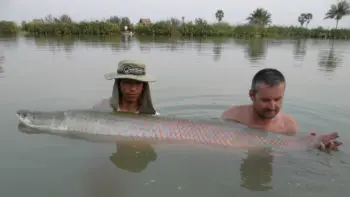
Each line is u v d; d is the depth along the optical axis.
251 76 8.26
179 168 2.91
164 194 2.48
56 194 2.44
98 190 2.51
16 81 7.08
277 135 3.42
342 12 56.84
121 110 4.12
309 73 8.86
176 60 10.94
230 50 15.41
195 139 3.41
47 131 3.68
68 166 2.89
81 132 3.58
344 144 3.55
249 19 54.06
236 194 2.49
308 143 3.30
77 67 9.04
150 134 3.47
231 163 3.03
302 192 2.53
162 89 6.68
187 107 5.40
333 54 14.42
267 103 3.35
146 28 33.47
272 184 2.66
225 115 4.05
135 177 2.73
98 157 3.09
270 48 17.48
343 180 2.72
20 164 2.90
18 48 14.12
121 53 12.55
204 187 2.59
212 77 8.04
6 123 4.04
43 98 5.73
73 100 5.66
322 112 5.20
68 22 30.98
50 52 12.63
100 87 6.68
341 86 7.18
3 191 2.45
